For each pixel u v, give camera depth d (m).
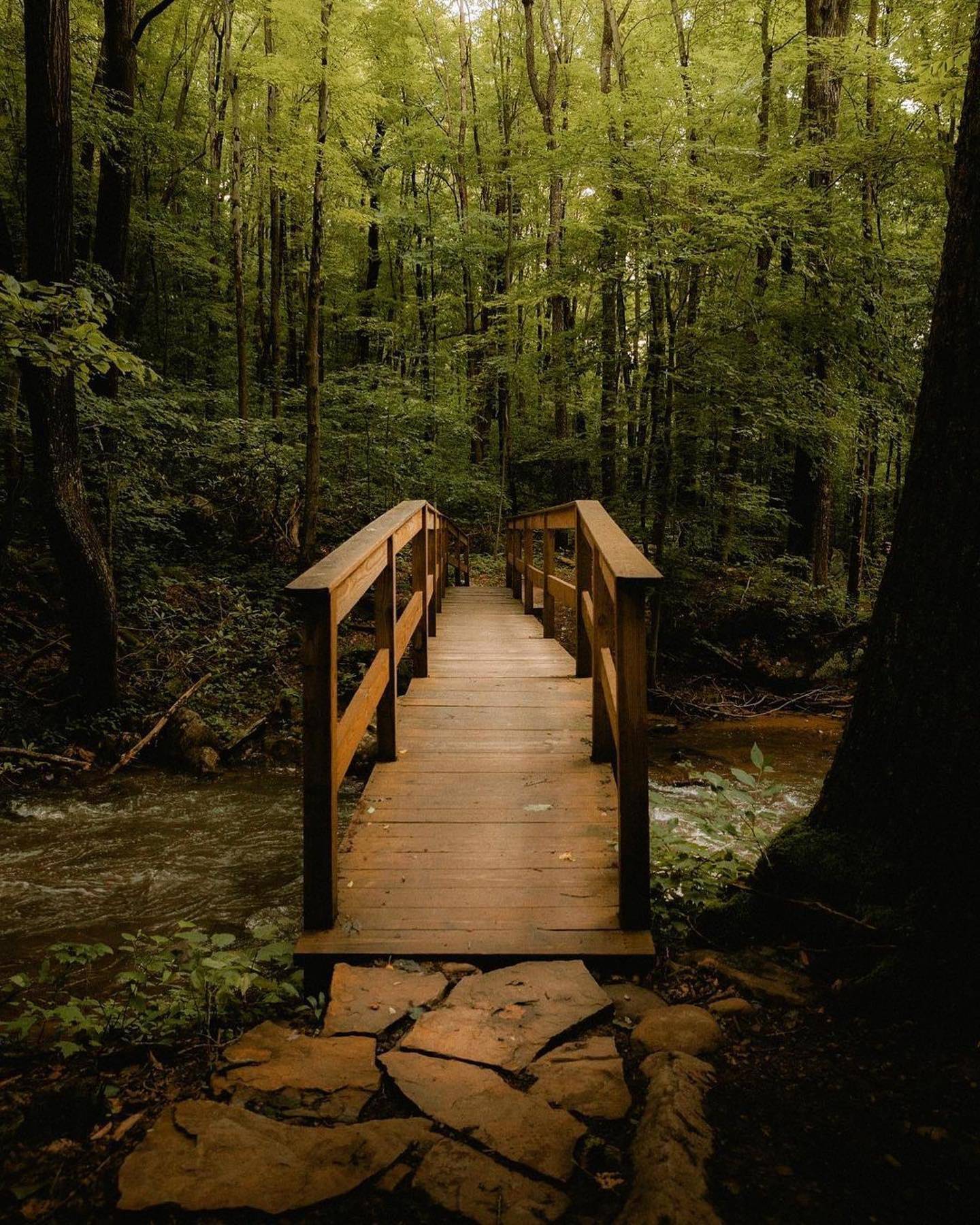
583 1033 2.20
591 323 10.50
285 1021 2.36
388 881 3.01
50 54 6.15
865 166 7.96
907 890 2.38
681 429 8.70
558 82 15.84
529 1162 1.65
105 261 8.92
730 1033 2.17
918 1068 1.95
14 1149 1.74
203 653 8.87
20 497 7.43
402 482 13.65
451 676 6.22
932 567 2.45
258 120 13.93
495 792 3.84
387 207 17.61
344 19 9.43
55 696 7.65
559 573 13.69
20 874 4.74
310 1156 1.67
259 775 6.88
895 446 13.38
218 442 10.62
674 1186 1.52
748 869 3.14
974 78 2.38
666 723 8.66
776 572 11.85
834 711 9.62
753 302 7.98
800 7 12.91
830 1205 1.52
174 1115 1.80
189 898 4.38
